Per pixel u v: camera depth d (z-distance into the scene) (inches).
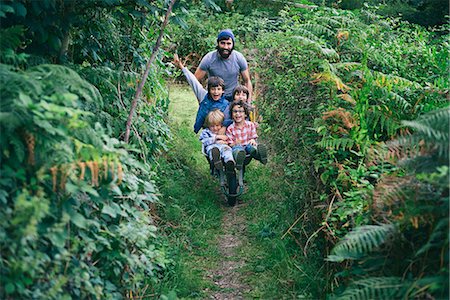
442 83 192.4
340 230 156.9
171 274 170.7
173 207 214.7
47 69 131.3
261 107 321.7
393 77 188.7
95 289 120.9
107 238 135.2
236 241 205.0
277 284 168.6
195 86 248.1
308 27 244.4
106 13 201.5
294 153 222.1
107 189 131.2
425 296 106.9
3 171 108.1
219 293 168.4
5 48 130.3
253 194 243.3
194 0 211.3
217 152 227.6
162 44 261.0
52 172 111.7
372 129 182.2
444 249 108.2
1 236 99.6
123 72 185.0
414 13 402.0
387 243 121.0
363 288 115.6
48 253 113.4
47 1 150.5
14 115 107.7
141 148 184.9
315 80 199.0
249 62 388.8
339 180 165.6
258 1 521.0
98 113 165.8
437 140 112.8
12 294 102.0
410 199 114.1
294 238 184.9
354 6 427.2
